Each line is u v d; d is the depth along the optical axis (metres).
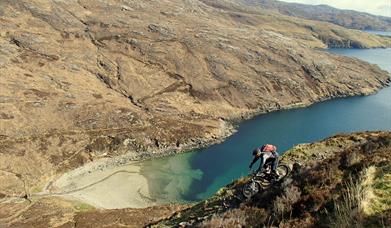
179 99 126.56
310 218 10.33
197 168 84.69
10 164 78.31
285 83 147.38
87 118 100.62
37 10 152.62
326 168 13.83
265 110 133.12
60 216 52.72
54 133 91.75
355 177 11.72
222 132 109.00
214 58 150.12
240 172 82.56
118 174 80.69
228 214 14.17
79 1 176.88
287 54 166.62
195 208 22.14
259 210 13.24
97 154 89.12
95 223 46.91
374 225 7.99
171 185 75.31
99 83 126.50
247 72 147.88
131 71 134.88
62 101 105.88
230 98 133.88
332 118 124.75
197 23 185.88
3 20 140.88
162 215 47.91
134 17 173.62
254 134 109.62
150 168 84.38
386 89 168.75
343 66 175.50
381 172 10.77
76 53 138.00
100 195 70.56
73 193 70.94
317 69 162.38
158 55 145.25
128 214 49.28
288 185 13.66
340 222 8.51
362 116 126.69
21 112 96.50
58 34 145.38
